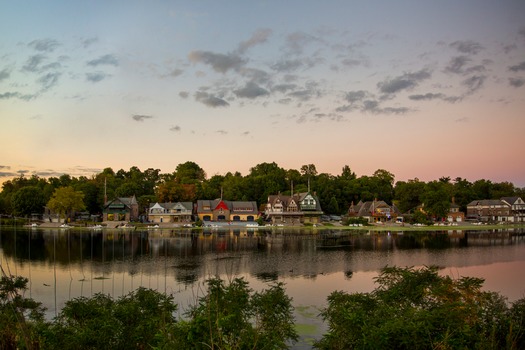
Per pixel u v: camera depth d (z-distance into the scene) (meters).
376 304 22.55
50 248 78.75
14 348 18.02
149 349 20.19
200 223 144.50
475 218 182.12
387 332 16.94
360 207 176.75
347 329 19.19
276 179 195.12
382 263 61.28
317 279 49.34
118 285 46.44
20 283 31.36
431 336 16.86
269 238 100.00
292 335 24.62
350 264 60.28
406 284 23.14
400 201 185.25
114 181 198.00
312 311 35.50
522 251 75.25
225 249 77.94
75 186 168.38
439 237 102.62
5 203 171.38
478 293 21.09
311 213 161.75
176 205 158.12
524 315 18.28
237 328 17.23
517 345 16.89
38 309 32.41
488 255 69.94
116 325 20.72
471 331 16.70
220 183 195.00
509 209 176.88
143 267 57.81
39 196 157.88
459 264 60.81
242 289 25.17
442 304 20.14
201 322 15.79
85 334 19.14
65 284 46.91
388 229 130.12
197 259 65.12
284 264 60.25
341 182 192.75
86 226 137.88
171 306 26.02
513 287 45.31
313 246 82.75
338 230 127.31
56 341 18.73
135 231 122.56
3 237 99.69
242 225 143.00
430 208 154.50
